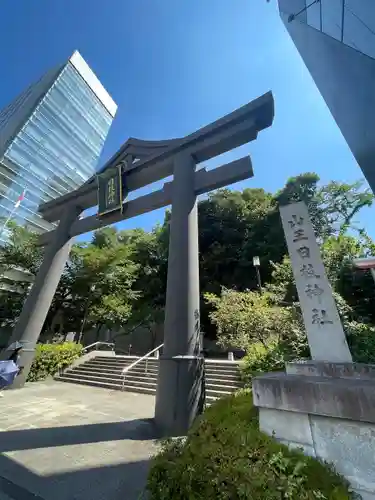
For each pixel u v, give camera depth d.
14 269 17.16
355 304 10.20
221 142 7.35
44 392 8.75
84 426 5.26
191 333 5.89
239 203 22.73
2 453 3.97
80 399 7.80
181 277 6.33
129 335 23.80
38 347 11.61
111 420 5.70
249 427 2.46
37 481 3.19
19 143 28.12
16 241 17.47
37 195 28.81
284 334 7.49
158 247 23.92
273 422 2.37
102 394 8.62
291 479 1.78
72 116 34.91
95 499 2.82
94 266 16.47
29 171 28.55
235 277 20.91
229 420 2.75
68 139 33.84
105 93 41.28
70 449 4.14
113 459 3.79
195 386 5.41
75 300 18.12
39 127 30.52
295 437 2.22
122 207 9.04
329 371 2.77
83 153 35.78
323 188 20.25
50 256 10.74
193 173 7.65
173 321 5.99
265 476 1.79
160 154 8.52
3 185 25.94
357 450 1.94
